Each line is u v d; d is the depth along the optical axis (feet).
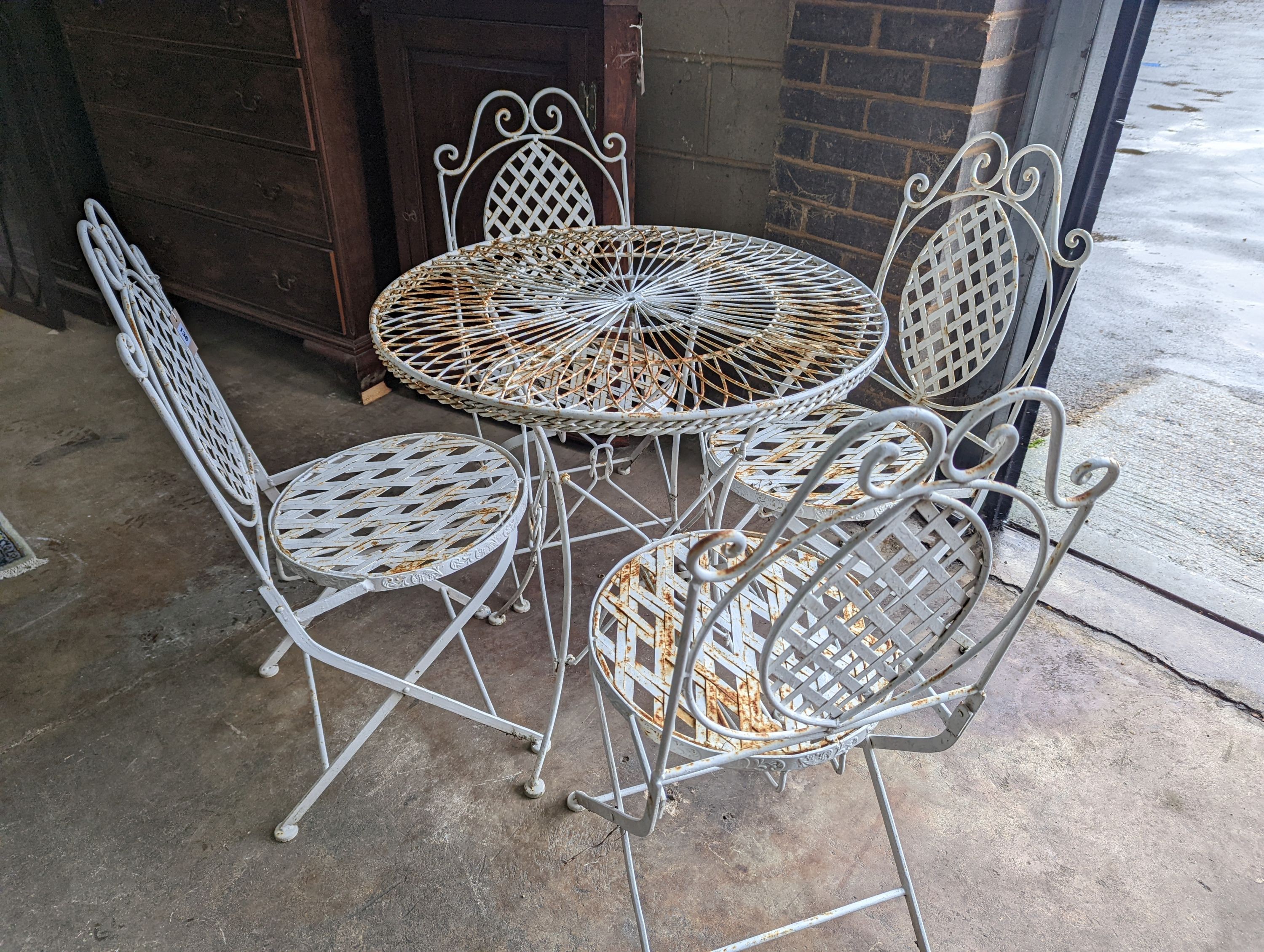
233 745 5.44
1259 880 4.69
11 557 7.00
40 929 4.39
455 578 6.93
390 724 5.61
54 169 10.36
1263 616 6.61
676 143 8.53
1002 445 2.68
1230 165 19.25
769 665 3.10
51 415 9.10
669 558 4.55
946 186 6.41
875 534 2.82
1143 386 10.12
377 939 4.38
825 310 5.32
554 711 5.11
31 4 9.57
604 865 4.76
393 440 5.68
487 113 7.89
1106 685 5.98
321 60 7.90
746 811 5.08
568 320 5.12
